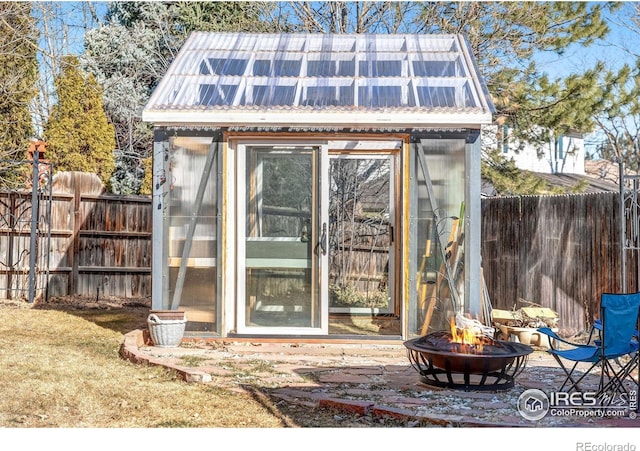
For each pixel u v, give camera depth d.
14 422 5.43
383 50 10.55
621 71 15.98
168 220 8.99
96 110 17.27
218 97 9.03
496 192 18.78
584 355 6.38
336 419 5.61
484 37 16.75
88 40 22.41
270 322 9.11
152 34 22.44
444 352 6.45
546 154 25.56
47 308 11.99
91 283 13.70
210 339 8.94
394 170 11.15
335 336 8.95
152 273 8.95
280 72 9.77
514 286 11.48
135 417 5.63
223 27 22.11
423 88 9.27
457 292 8.80
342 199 13.47
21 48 17.11
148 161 17.31
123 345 8.32
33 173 12.23
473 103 8.84
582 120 15.79
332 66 10.02
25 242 12.84
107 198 13.84
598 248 9.91
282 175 9.13
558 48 16.56
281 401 6.11
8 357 7.56
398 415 5.56
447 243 8.85
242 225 9.12
